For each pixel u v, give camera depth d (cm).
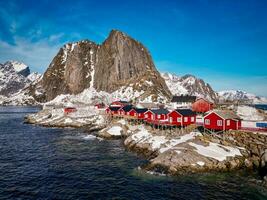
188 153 4934
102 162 5584
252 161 5009
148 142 6538
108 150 6825
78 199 3619
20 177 4594
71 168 5147
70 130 10950
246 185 4066
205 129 6656
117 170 4959
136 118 9800
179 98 12694
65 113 13888
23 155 6319
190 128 7206
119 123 9331
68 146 7419
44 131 10644
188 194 3744
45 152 6650
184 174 4522
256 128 6328
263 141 5656
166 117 8275
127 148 6925
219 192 3806
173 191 3853
